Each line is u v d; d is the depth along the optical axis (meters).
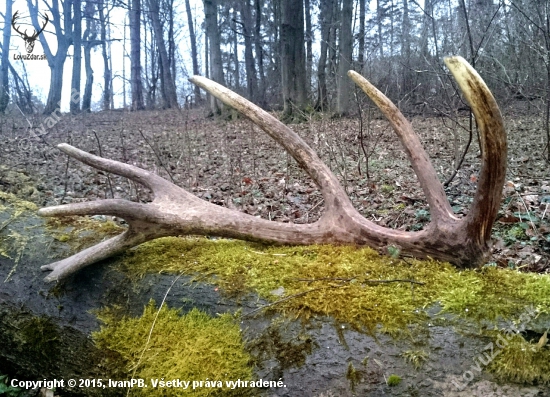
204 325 1.78
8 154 6.94
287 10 11.68
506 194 4.00
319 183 2.12
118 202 1.96
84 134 9.96
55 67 16.62
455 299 1.57
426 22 9.33
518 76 7.05
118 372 1.81
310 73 16.53
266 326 1.69
